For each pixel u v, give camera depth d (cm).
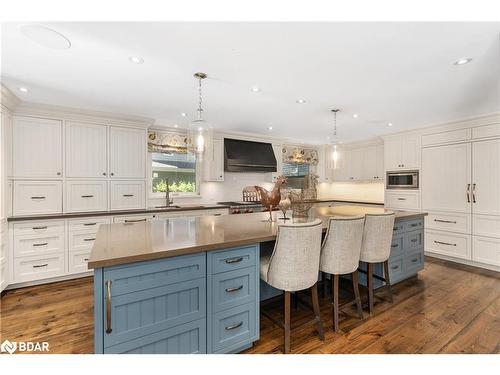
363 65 222
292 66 224
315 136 559
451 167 411
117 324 144
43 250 326
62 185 347
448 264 401
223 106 342
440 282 330
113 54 203
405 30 171
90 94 295
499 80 255
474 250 386
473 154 386
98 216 361
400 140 486
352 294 296
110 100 317
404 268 320
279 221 271
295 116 392
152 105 338
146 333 152
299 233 186
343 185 681
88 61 214
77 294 297
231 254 183
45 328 227
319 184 703
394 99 312
